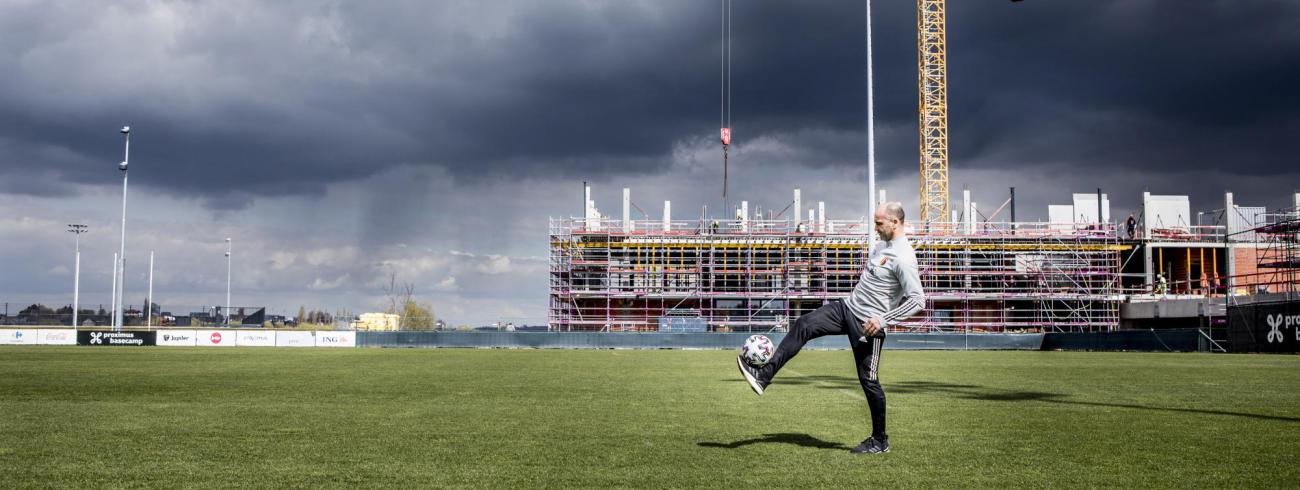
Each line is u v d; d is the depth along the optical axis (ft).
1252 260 237.25
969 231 233.14
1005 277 231.30
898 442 29.04
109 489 21.15
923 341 175.52
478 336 183.42
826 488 21.26
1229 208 238.07
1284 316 127.03
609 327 227.61
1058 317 225.97
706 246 237.04
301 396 47.91
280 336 188.03
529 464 24.70
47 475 22.89
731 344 177.37
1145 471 23.62
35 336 186.50
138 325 290.97
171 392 50.55
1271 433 31.58
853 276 232.12
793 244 233.76
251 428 32.91
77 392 50.26
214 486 21.54
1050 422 35.09
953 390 53.16
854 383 59.57
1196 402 44.42
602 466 24.36
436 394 49.75
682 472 23.38
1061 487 21.43
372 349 165.27
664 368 84.28
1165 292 223.92
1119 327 223.71
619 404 43.42
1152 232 248.52
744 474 23.09
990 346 175.73
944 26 285.23
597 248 235.40
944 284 231.91
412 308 329.52
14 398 46.14
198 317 290.56
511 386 56.90
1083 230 233.55
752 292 232.53
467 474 23.12
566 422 35.24
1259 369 81.92
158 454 26.43
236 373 71.97
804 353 139.95
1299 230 167.12
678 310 230.27
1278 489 21.22
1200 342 144.87
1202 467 24.25
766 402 44.57
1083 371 78.38
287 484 21.80
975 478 22.57
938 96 283.38
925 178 281.54
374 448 27.78
